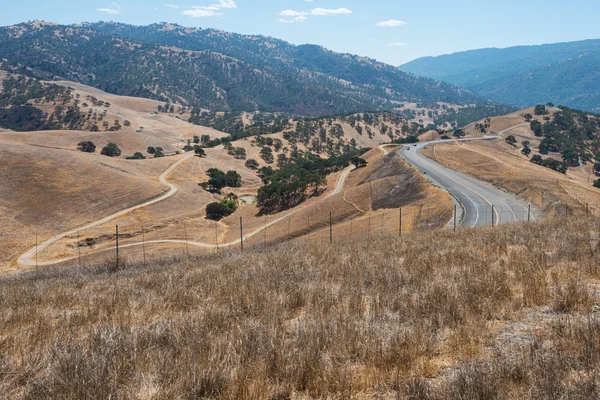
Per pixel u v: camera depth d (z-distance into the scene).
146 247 75.00
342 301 8.18
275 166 192.00
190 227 95.62
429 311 7.05
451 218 47.19
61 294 11.51
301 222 75.06
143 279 13.38
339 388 4.64
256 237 73.56
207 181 148.75
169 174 147.25
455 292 7.73
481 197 61.16
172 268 16.89
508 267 9.92
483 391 4.25
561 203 51.06
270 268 12.28
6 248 78.62
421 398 4.34
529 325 6.31
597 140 199.62
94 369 5.09
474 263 10.43
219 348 5.64
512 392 4.34
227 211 109.31
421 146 144.00
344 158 145.62
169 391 4.60
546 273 9.02
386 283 9.31
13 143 122.06
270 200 107.00
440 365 5.26
